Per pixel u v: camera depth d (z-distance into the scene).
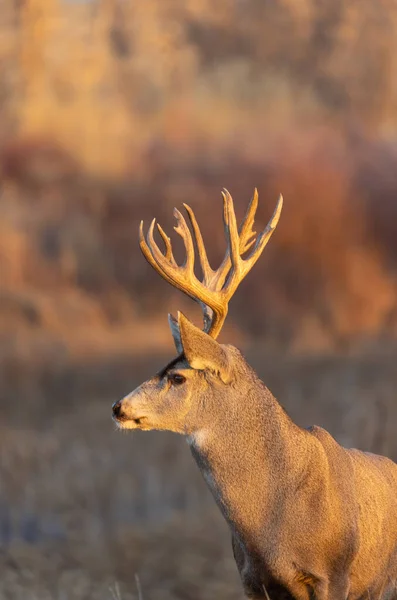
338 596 16.75
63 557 31.59
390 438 34.06
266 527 16.56
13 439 43.53
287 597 16.86
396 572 17.88
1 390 53.66
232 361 16.73
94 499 37.38
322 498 16.61
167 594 29.36
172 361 16.83
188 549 32.47
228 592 29.66
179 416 16.62
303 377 54.12
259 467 16.62
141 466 40.84
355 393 48.16
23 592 28.36
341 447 17.55
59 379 55.97
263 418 16.70
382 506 17.50
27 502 37.09
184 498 38.62
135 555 32.03
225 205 17.59
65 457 41.66
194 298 17.19
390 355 61.00
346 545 16.75
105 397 52.59
